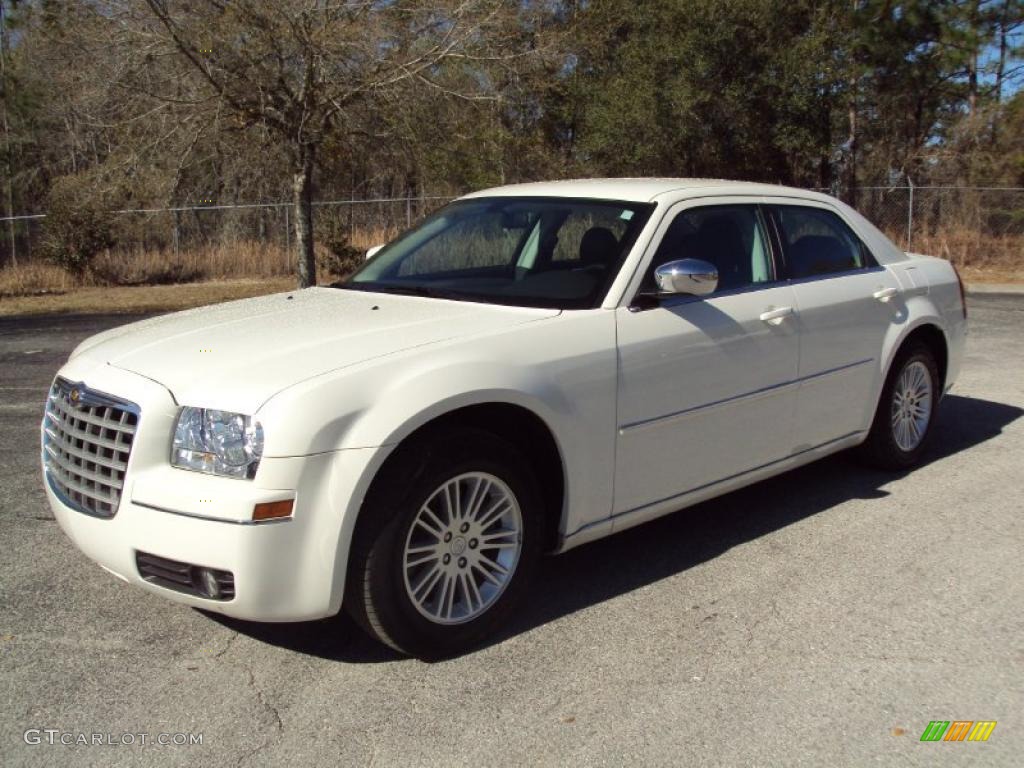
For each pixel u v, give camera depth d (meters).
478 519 3.66
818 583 4.27
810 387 4.93
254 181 18.66
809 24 22.14
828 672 3.51
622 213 4.47
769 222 4.94
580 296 4.13
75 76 13.13
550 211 4.67
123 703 3.30
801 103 20.98
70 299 16.05
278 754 3.02
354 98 13.41
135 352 3.77
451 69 13.84
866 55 21.45
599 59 22.12
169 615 3.95
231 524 3.16
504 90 14.97
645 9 21.55
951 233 20.03
